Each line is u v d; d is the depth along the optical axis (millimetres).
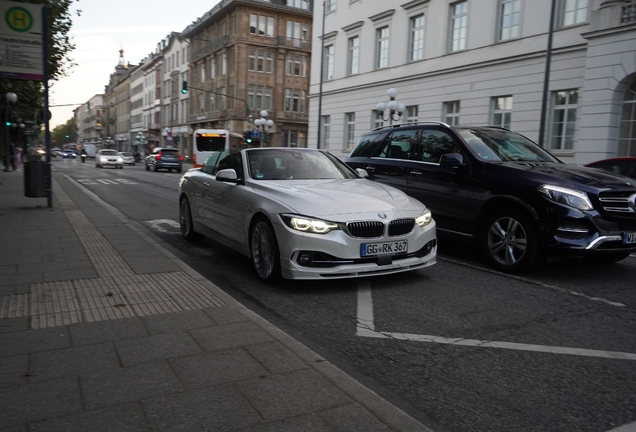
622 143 16422
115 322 4039
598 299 5254
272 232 5453
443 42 23750
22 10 11250
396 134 8383
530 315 4727
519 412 2980
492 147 7090
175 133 78062
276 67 56812
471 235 6777
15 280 5297
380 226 5281
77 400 2795
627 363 3689
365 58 29375
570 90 18391
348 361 3682
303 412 2697
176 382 3016
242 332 3834
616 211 5617
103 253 6680
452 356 3781
